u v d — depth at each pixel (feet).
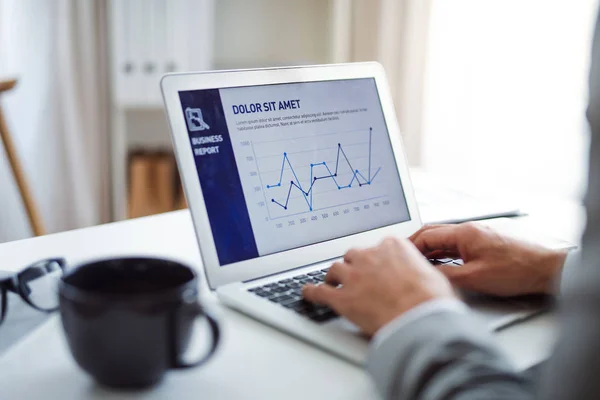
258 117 2.91
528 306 2.57
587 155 1.57
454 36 7.77
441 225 2.91
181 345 1.93
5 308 2.47
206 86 2.79
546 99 7.23
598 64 1.56
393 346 1.84
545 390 1.55
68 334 1.91
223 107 2.82
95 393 1.91
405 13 8.06
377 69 3.39
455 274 2.60
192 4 8.22
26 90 8.02
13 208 8.04
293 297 2.55
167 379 2.00
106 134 8.65
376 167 3.26
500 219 3.89
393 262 2.21
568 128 7.12
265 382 2.00
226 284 2.67
